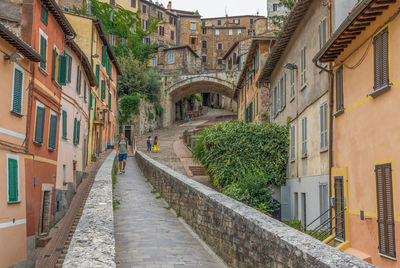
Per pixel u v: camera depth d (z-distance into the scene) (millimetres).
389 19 8195
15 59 11227
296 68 16625
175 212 15562
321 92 13070
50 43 15211
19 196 11836
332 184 11609
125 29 61312
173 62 65250
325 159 12555
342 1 11828
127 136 48781
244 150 19828
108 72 38250
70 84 19234
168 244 11102
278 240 6379
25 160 12477
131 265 9172
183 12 90750
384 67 8453
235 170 19734
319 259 5105
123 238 11648
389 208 8156
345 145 10758
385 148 8445
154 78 57688
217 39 88625
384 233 8320
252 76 31766
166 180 17766
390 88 8234
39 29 13773
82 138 22844
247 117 35406
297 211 16703
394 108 8070
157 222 13852
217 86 59156
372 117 9094
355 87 10094
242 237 8227
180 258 9812
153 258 9742
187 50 66312
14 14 13055
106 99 37312
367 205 9336
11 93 11625
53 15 15391
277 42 18359
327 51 10945
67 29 16859
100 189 16062
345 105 10766
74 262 6699
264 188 18500
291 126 17984
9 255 10906
